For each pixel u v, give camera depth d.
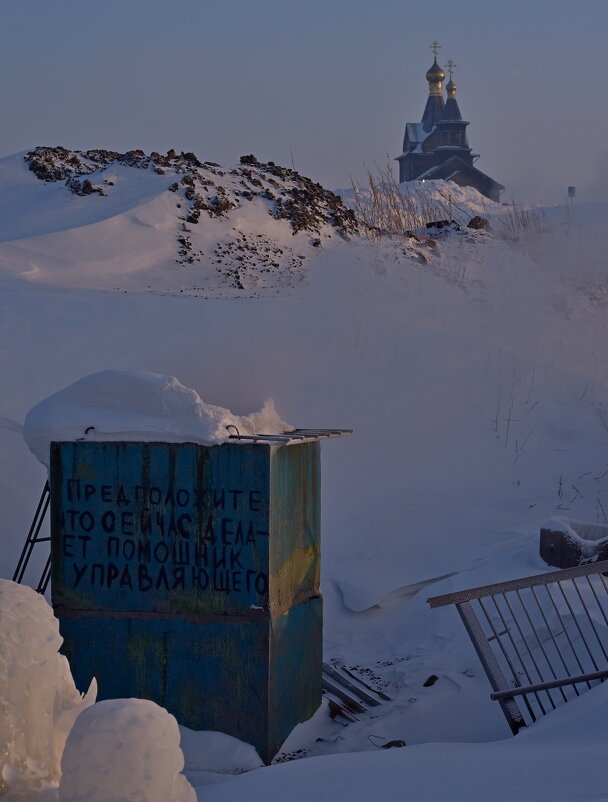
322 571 9.40
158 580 6.18
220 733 6.06
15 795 1.89
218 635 6.10
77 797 1.81
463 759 4.73
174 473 6.14
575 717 5.36
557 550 8.44
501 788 4.14
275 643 6.12
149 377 6.23
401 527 10.05
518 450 11.71
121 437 6.20
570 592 7.69
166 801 1.85
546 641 7.23
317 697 6.81
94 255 18.81
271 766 5.06
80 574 6.27
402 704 6.86
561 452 11.68
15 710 1.92
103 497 6.24
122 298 15.82
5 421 11.01
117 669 6.20
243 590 6.07
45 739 1.98
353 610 8.73
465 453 11.62
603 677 6.05
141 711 1.87
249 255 19.53
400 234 21.70
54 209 21.55
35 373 12.62
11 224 20.94
